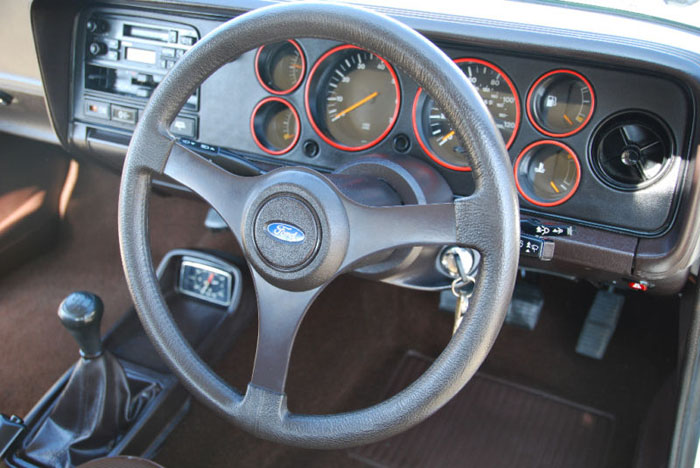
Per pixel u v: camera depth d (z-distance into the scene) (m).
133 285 1.19
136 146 1.18
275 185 1.06
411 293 2.45
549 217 1.56
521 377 2.24
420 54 1.01
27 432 1.67
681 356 1.73
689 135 1.39
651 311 2.34
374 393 2.18
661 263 1.46
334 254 1.05
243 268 2.12
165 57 1.87
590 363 2.27
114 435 1.70
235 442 1.93
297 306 1.10
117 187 2.64
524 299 2.23
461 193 1.59
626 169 1.46
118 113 1.97
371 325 2.36
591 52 1.40
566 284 2.40
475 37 1.48
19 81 2.05
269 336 1.12
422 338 2.35
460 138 1.01
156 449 1.82
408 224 1.04
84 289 2.34
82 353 1.63
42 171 2.39
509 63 1.51
